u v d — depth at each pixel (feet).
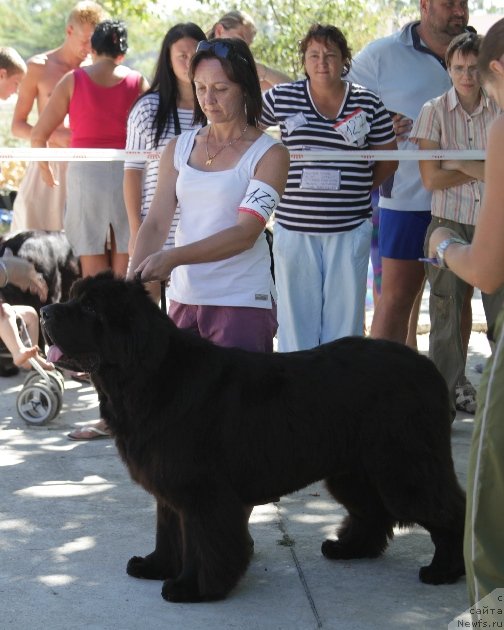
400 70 22.25
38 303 24.00
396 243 21.76
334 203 18.84
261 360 13.26
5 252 24.00
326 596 13.21
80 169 24.08
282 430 12.92
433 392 13.60
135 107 19.49
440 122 19.67
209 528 12.62
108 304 12.29
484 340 29.76
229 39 13.93
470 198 19.61
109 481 17.72
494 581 9.90
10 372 25.36
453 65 19.25
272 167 13.92
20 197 27.91
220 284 14.38
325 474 13.43
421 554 14.75
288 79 27.04
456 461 18.75
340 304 19.21
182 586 12.96
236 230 13.55
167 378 12.53
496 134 9.92
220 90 13.78
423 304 34.71
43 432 20.86
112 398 12.72
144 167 19.95
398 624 12.35
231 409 12.72
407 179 21.35
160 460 12.57
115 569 13.94
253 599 13.07
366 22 55.01
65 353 12.29
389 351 13.71
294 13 51.98
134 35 102.63
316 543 15.16
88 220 24.34
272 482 13.08
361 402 13.24
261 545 15.06
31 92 27.71
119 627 12.18
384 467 13.33
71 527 15.51
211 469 12.60
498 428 9.79
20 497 16.81
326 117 19.01
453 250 10.82
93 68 24.31
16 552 14.48
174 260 13.12
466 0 21.79
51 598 12.97
